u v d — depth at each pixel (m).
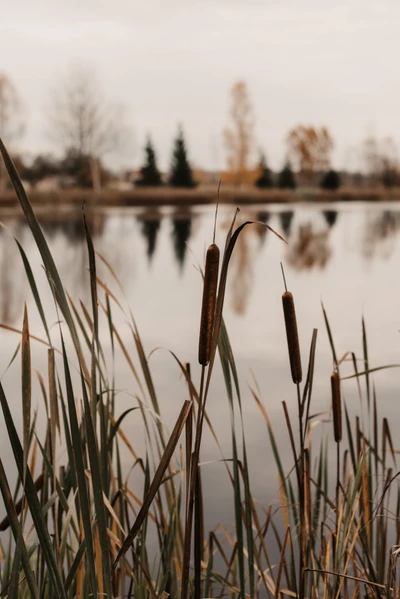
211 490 3.33
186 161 56.25
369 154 66.56
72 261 17.30
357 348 7.21
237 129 54.19
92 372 1.29
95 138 43.28
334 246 22.14
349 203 66.12
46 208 43.16
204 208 50.00
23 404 1.01
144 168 55.28
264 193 62.88
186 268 16.33
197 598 1.29
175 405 4.75
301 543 1.45
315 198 65.62
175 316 9.60
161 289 12.85
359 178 67.56
